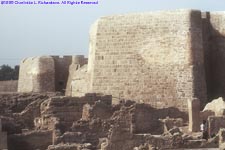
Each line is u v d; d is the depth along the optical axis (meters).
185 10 55.25
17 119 45.38
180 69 54.78
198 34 55.41
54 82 77.06
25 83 79.81
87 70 64.81
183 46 54.81
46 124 44.16
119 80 57.59
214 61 58.62
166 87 55.28
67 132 41.53
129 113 45.59
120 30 58.03
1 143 37.84
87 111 45.75
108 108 46.75
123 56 57.66
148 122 47.66
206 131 45.41
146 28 56.72
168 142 40.84
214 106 51.44
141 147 38.59
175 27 55.38
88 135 42.41
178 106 54.47
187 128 48.59
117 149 38.75
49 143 40.34
